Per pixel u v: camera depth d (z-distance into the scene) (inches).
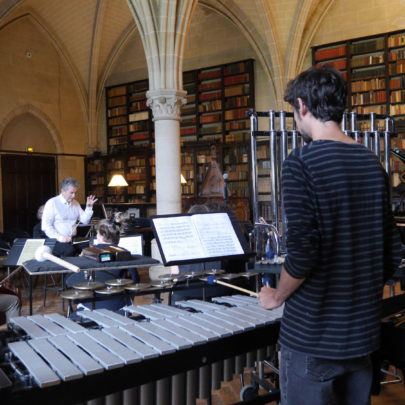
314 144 57.2
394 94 463.2
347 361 58.3
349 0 490.9
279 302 58.9
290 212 55.3
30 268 96.0
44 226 254.2
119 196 638.5
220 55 572.4
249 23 520.1
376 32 477.1
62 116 647.1
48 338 72.4
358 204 56.8
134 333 74.8
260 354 86.1
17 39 593.6
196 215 103.5
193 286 109.5
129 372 66.5
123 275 135.0
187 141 576.1
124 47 641.6
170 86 323.9
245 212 488.4
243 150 542.6
